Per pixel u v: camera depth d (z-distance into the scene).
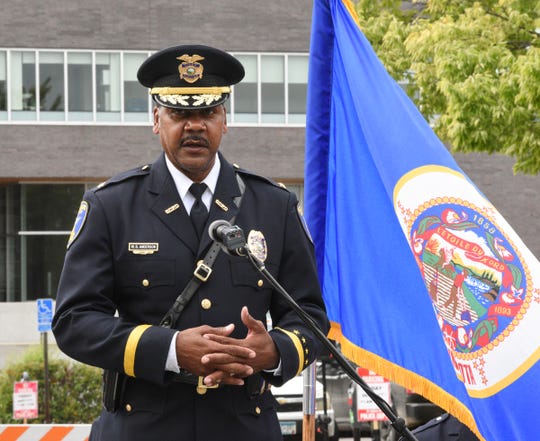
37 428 10.16
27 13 36.00
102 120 36.38
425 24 18.39
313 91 6.21
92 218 4.70
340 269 6.04
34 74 36.19
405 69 19.12
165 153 4.85
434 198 5.73
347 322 5.98
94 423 4.89
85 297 4.60
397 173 5.80
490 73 16.53
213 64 4.75
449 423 6.34
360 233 6.00
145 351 4.39
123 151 36.47
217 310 4.65
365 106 5.95
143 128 36.53
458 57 16.53
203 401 4.65
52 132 36.28
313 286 4.93
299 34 36.62
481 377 5.52
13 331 36.34
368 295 5.95
